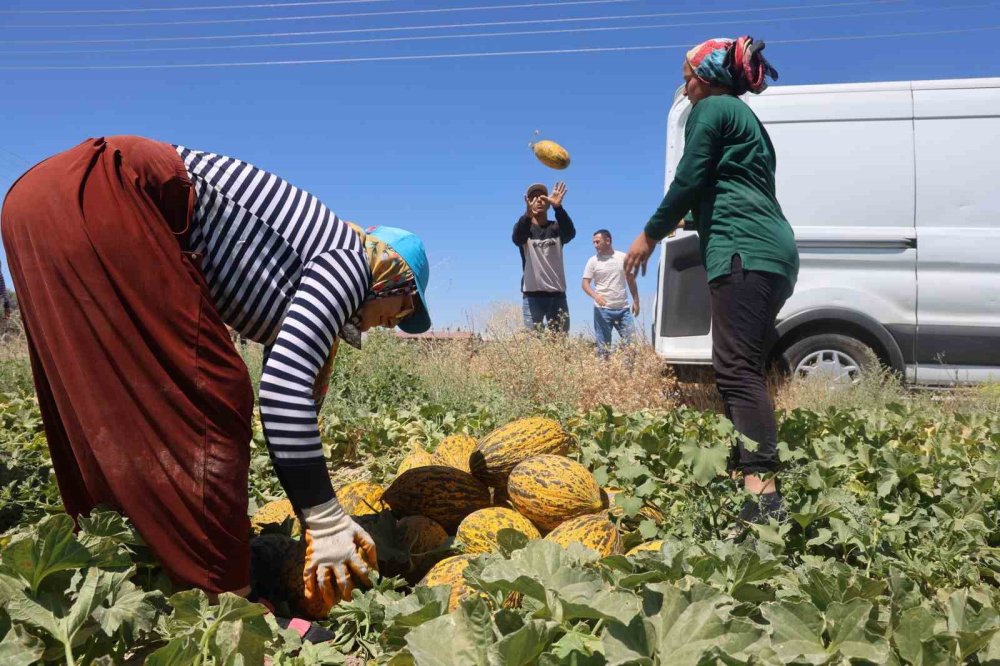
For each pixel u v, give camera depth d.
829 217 8.27
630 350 9.00
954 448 5.03
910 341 8.19
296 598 2.84
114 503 2.48
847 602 2.04
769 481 3.63
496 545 3.02
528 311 10.65
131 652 2.23
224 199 2.66
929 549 3.17
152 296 2.44
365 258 2.80
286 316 2.64
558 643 1.87
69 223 2.44
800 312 8.26
